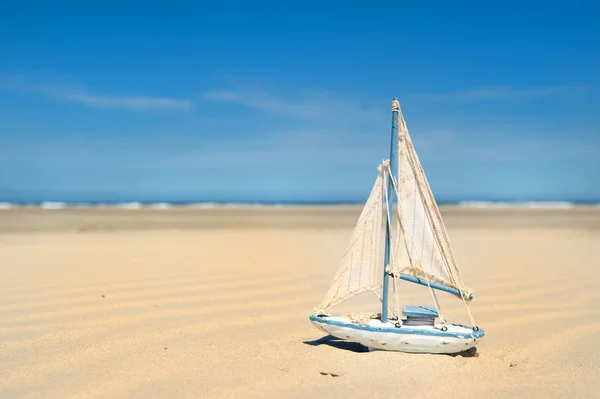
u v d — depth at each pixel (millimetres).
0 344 659
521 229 2342
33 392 522
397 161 627
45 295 907
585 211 4035
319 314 641
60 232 2109
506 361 617
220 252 1451
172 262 1255
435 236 618
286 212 3824
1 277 1049
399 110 623
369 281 631
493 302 904
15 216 3066
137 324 748
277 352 630
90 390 527
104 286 980
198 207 5008
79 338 684
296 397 513
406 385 537
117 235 1978
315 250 1511
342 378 553
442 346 596
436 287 621
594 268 1213
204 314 805
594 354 647
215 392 523
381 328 600
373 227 630
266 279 1063
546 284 1040
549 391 535
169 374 565
